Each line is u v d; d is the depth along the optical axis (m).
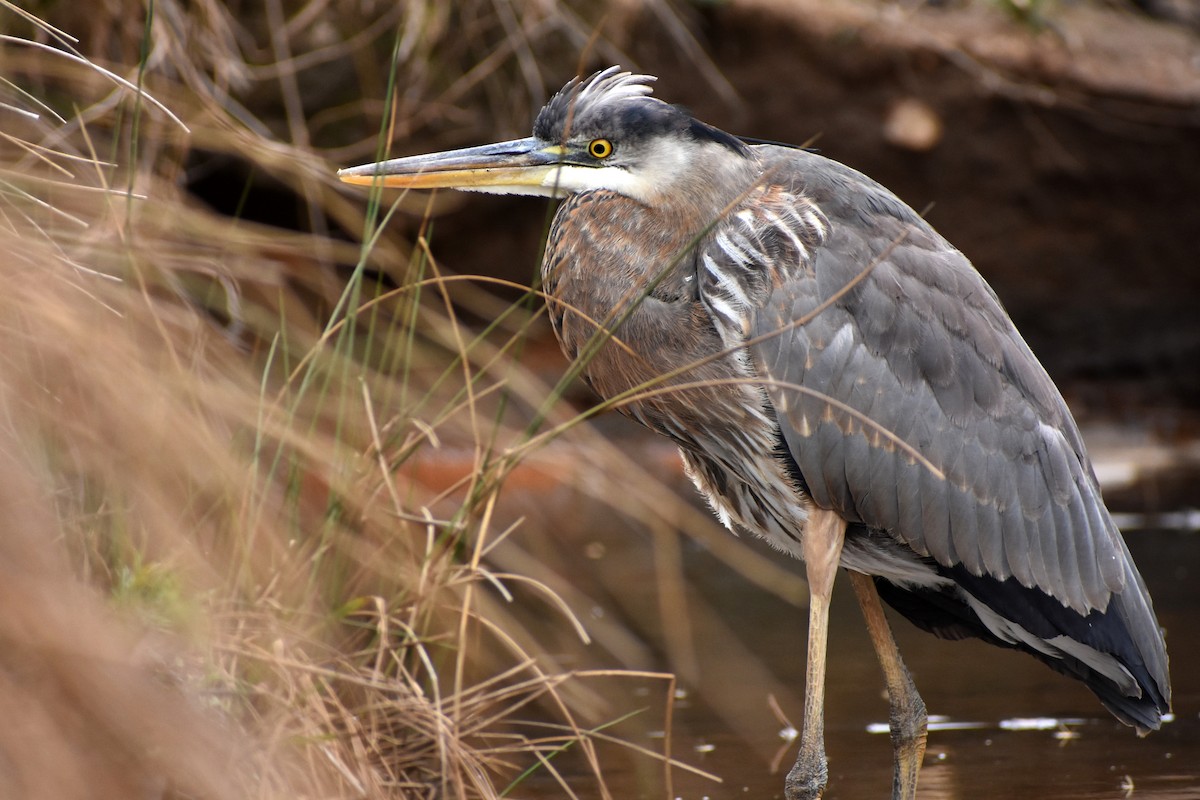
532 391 7.81
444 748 6.64
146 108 10.78
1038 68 19.38
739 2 18.94
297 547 7.11
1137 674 8.52
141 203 8.30
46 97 12.41
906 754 8.22
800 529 8.74
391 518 7.24
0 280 5.19
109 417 5.50
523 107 17.44
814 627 8.33
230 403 6.77
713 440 8.68
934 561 8.66
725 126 19.17
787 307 8.18
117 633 5.05
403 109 16.09
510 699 9.95
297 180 15.09
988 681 10.71
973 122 19.55
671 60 18.81
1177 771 8.46
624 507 8.53
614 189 8.46
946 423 8.33
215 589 6.04
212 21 12.51
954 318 8.41
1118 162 19.84
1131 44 20.25
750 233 8.24
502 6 15.81
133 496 5.84
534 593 12.53
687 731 9.49
